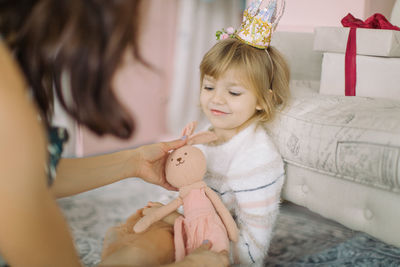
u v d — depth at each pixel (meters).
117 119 0.44
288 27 1.99
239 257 0.97
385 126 0.90
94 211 1.63
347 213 1.01
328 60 1.35
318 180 1.08
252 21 1.09
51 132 0.58
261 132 1.11
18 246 0.41
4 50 0.39
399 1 1.66
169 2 2.85
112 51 0.40
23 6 0.39
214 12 3.21
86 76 0.41
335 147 0.98
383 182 0.89
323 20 1.96
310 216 1.50
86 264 1.15
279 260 1.16
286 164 1.17
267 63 1.10
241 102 1.05
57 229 0.44
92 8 0.38
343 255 1.18
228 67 1.03
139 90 2.77
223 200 1.10
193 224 0.89
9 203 0.38
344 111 1.04
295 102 1.17
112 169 0.86
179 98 3.05
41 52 0.40
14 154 0.37
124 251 0.78
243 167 1.03
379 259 1.15
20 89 0.39
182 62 3.02
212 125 1.21
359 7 1.89
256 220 0.99
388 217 0.91
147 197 1.84
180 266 0.66
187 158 0.93
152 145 0.94
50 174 0.57
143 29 0.42
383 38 1.23
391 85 1.26
